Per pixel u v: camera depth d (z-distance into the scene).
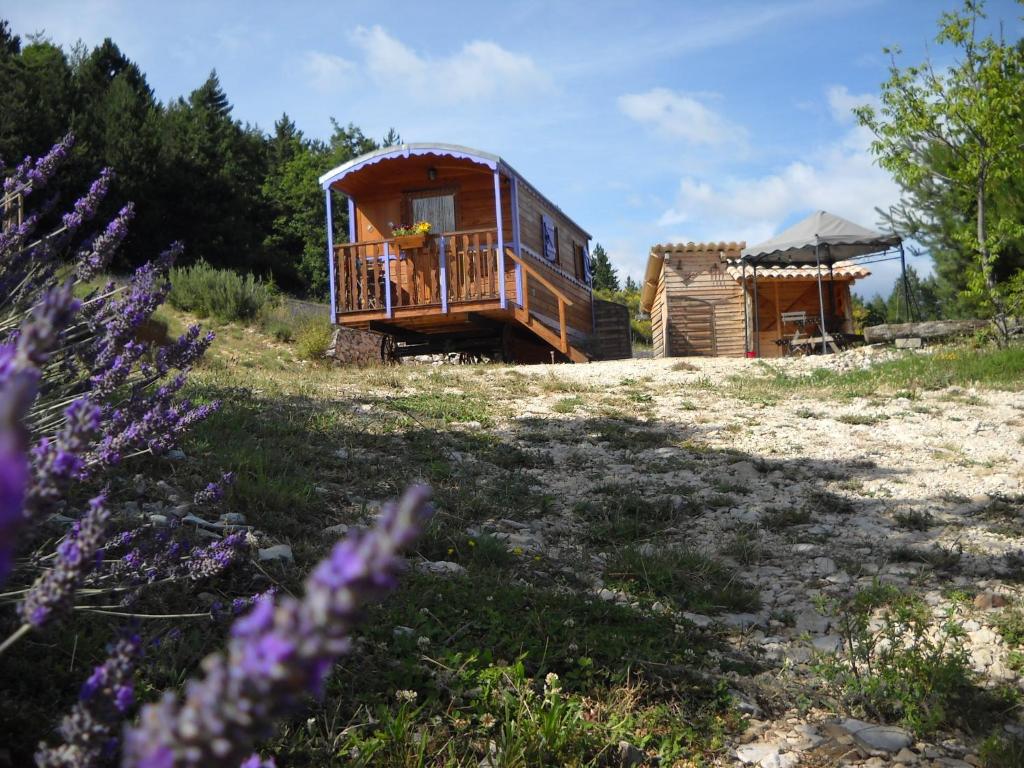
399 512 0.63
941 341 18.33
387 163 19.73
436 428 10.02
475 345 21.16
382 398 11.49
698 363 17.58
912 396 12.88
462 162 19.91
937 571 6.04
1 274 3.72
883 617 5.18
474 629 4.44
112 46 54.78
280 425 8.57
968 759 3.64
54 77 41.84
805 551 6.52
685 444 10.06
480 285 18.86
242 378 11.80
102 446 2.98
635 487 8.24
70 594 1.52
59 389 3.30
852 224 22.14
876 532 7.03
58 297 0.82
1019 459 9.38
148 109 45.78
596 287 103.56
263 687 0.65
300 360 19.23
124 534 3.53
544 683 3.93
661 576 5.73
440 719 3.52
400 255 19.78
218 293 22.77
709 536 6.94
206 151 47.22
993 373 14.09
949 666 4.08
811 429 11.04
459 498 7.30
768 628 5.12
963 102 16.75
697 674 4.25
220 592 4.32
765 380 15.20
